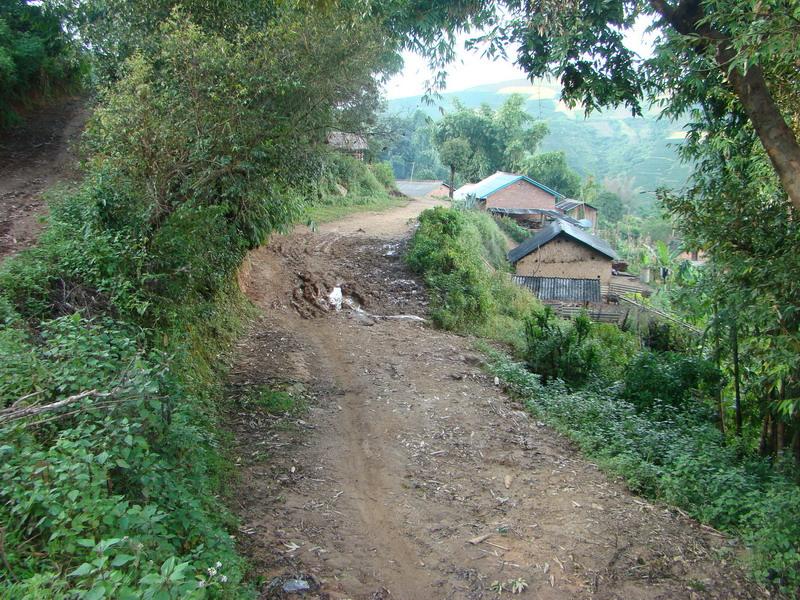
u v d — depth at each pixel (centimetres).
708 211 702
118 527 333
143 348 561
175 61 673
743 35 482
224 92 668
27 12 1372
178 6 720
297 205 1042
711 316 859
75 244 616
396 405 833
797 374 680
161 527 350
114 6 898
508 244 2931
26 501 310
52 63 1434
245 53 701
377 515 560
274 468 615
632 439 782
